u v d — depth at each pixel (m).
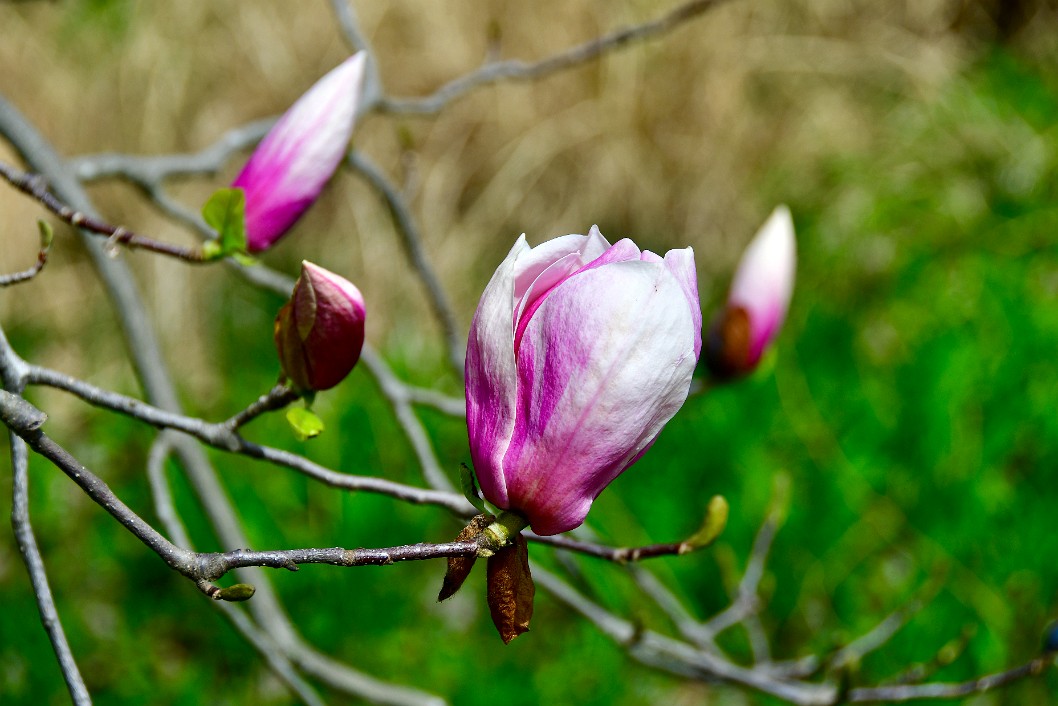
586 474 0.83
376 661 2.96
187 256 1.25
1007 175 4.74
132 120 4.37
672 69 4.66
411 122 4.49
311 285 0.98
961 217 4.49
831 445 3.44
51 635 1.00
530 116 4.58
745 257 1.76
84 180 1.87
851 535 3.24
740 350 1.75
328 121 1.31
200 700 2.88
